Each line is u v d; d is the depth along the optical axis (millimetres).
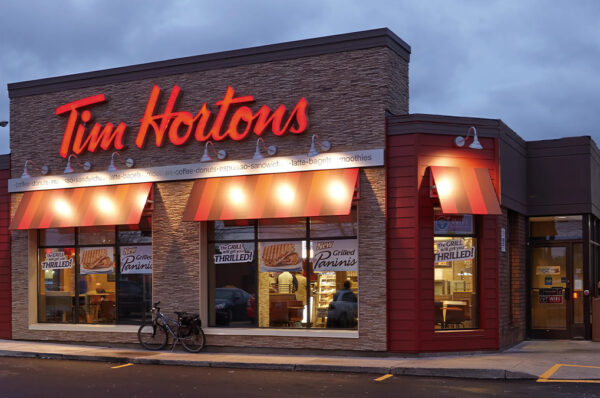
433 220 15234
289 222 16594
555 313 18438
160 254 17672
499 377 12727
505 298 16391
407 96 16906
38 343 19016
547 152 18562
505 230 16703
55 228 19469
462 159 15492
